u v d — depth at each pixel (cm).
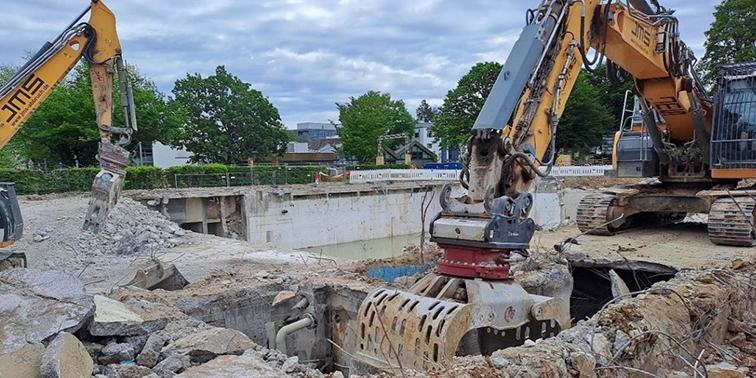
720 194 1172
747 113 1132
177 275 1154
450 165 4572
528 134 723
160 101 3684
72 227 1772
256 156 4853
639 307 677
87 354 570
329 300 1074
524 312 655
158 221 1955
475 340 730
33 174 2523
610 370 543
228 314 1027
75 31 1043
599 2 838
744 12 3772
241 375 573
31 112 1037
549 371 497
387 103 6725
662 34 979
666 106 1138
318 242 2888
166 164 5038
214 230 2645
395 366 603
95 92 1067
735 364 667
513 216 648
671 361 642
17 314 585
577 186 3095
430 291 667
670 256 1061
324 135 11612
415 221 3344
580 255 1120
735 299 820
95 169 2703
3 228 1050
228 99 4688
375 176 3628
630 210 1366
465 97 4609
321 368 1056
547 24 725
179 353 659
